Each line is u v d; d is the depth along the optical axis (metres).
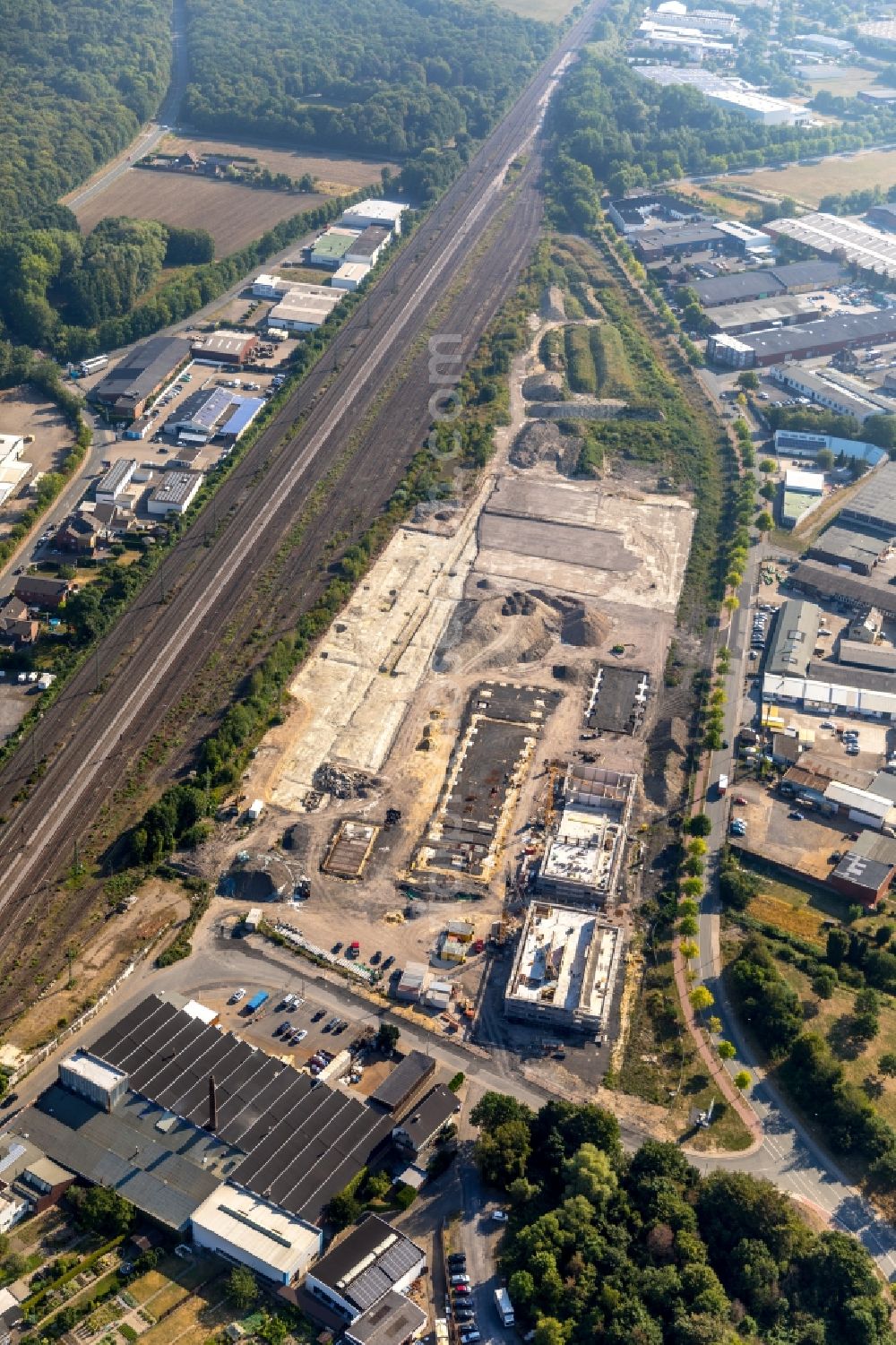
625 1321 179.75
